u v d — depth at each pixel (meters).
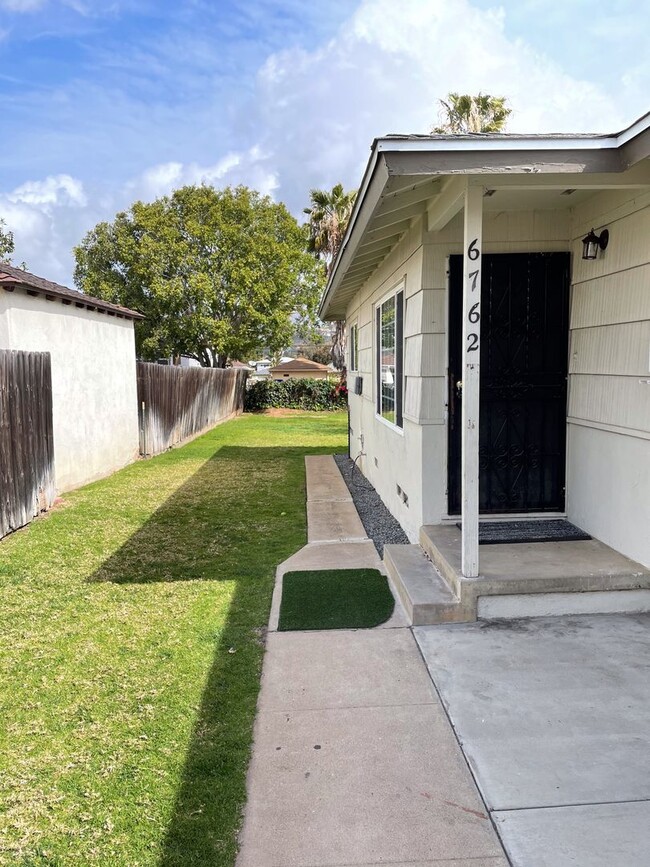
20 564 5.22
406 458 5.59
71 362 8.79
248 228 25.73
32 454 6.84
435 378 4.66
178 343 26.09
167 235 24.94
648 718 2.67
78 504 7.65
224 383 21.45
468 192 3.41
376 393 7.91
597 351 4.21
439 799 2.24
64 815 2.24
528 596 3.70
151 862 2.01
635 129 3.04
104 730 2.76
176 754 2.57
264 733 2.68
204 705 2.94
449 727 2.67
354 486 8.67
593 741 2.53
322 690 3.02
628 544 3.93
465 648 3.36
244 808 2.23
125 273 26.75
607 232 4.00
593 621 3.64
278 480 9.40
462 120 16.58
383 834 2.08
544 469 4.76
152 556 5.43
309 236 27.02
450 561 3.98
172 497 8.11
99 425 9.80
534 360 4.64
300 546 5.66
